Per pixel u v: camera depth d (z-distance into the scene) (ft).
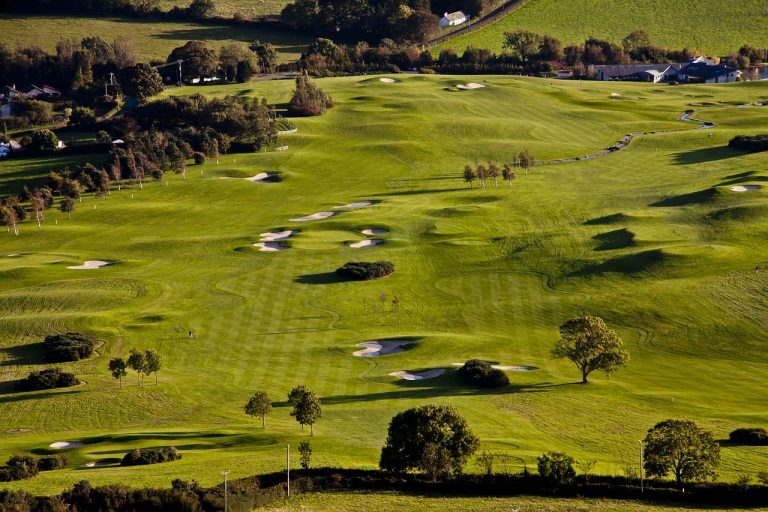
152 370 349.61
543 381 335.47
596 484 239.09
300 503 231.30
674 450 238.48
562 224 542.57
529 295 441.68
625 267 457.27
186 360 380.37
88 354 390.42
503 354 369.71
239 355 382.83
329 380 347.15
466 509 228.02
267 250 532.73
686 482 240.53
